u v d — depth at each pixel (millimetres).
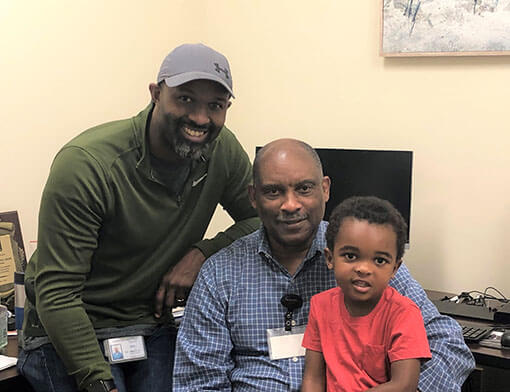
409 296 1787
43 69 2951
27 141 2918
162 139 1943
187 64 1847
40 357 2029
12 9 2828
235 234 2246
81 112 3113
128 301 2133
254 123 3594
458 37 2920
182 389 1844
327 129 3355
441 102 3025
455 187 3021
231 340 1869
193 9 3615
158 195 2037
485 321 2473
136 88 3357
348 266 1581
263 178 1777
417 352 1548
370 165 2943
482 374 2604
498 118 2900
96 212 1913
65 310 1884
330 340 1661
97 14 3146
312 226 1790
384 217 1584
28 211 2947
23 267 2752
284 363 1802
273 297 1849
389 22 3076
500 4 2818
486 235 2965
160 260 2119
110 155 1930
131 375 2178
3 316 2230
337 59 3289
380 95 3182
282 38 3451
